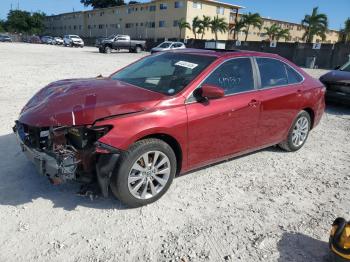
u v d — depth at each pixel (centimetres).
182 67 436
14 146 505
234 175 468
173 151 383
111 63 2120
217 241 322
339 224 289
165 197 392
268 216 371
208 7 5712
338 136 707
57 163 322
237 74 455
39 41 7062
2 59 1981
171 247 309
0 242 298
